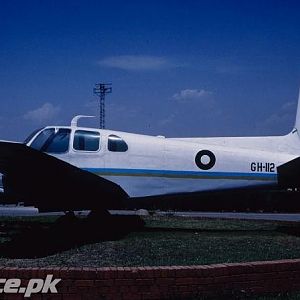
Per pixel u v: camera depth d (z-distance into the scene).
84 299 4.21
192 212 25.52
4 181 9.17
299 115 11.03
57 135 9.57
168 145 10.01
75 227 9.92
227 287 4.50
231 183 10.28
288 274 4.75
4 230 9.35
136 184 9.70
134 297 4.28
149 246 7.10
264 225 11.43
